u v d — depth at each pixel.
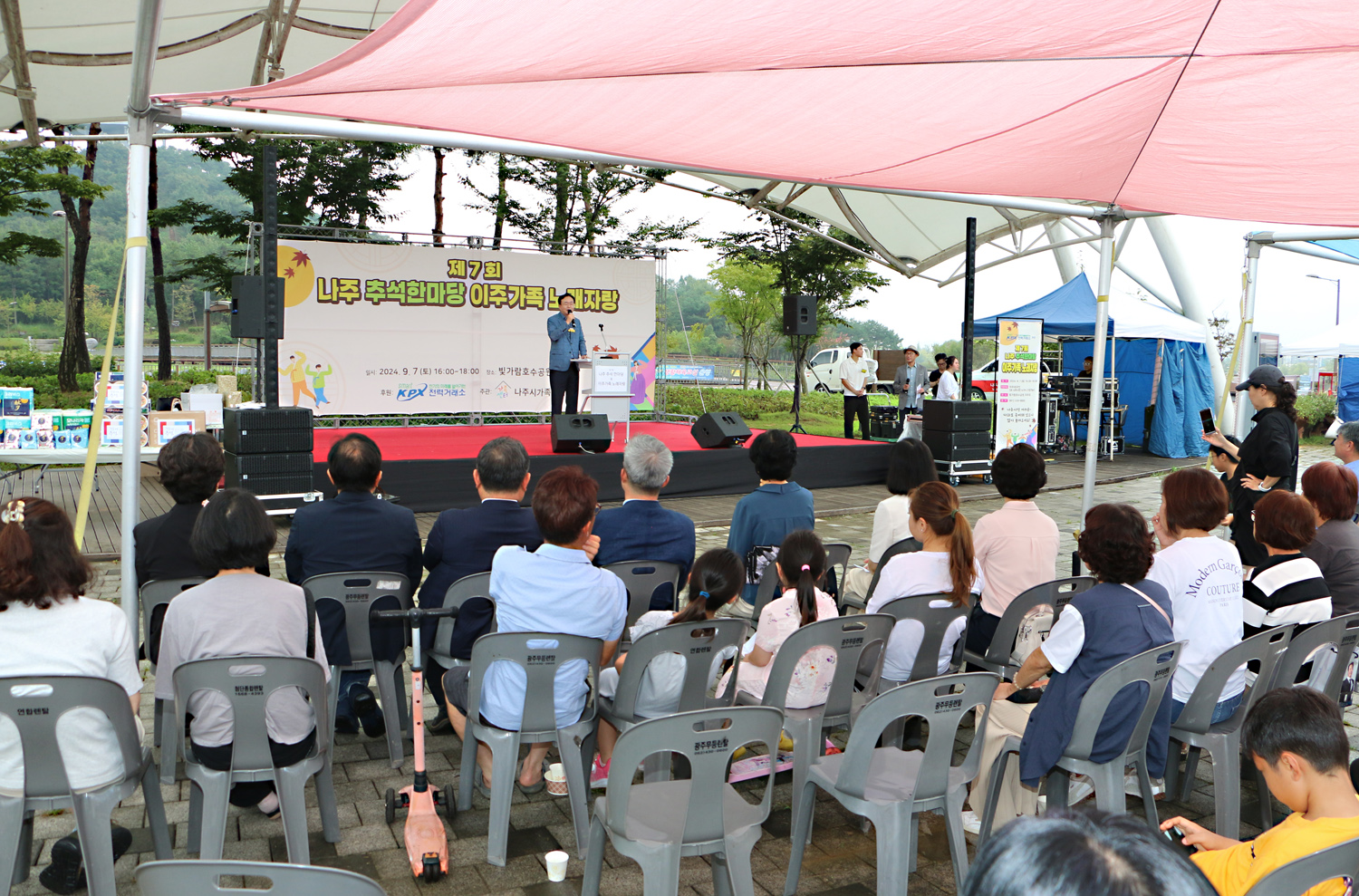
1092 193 5.48
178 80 9.98
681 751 2.19
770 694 2.92
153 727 3.73
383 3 8.80
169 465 3.33
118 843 2.76
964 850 2.60
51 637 2.34
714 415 11.23
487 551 3.58
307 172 20.31
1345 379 20.08
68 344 22.45
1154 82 3.60
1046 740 2.64
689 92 3.68
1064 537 8.66
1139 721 2.68
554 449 10.55
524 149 4.63
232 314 8.28
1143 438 17.09
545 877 2.79
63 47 8.62
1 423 8.17
